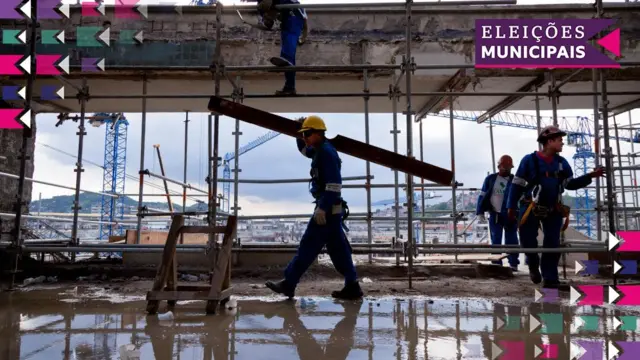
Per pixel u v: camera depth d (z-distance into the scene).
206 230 4.05
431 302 4.25
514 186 5.22
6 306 4.05
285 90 6.02
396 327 3.23
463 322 3.38
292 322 3.39
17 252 5.16
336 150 4.58
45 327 3.22
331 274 6.28
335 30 7.07
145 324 3.32
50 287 5.32
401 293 4.81
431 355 2.56
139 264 6.59
